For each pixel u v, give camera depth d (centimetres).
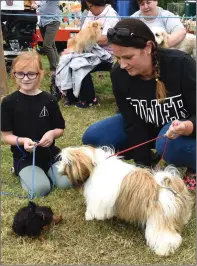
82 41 416
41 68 252
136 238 203
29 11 583
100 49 426
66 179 250
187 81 218
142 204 189
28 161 260
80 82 404
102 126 264
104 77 539
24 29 570
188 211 203
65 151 200
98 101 438
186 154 231
